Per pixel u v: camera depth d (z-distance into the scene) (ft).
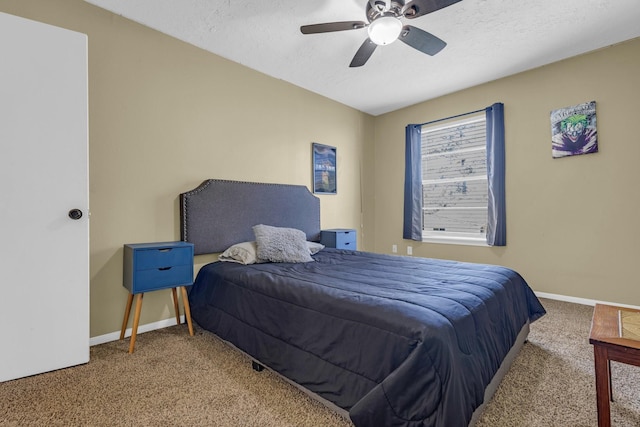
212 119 9.20
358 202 14.43
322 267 7.36
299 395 5.00
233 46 8.91
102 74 7.20
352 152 14.12
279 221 10.62
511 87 11.00
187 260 7.43
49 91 5.70
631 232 8.88
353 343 4.24
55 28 5.77
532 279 10.65
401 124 14.33
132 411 4.57
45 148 5.65
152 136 8.00
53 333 5.71
